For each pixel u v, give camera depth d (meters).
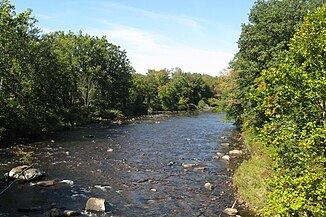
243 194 19.70
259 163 23.50
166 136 45.53
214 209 18.16
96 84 76.81
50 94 49.78
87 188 21.47
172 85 117.50
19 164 26.48
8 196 19.12
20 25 41.81
